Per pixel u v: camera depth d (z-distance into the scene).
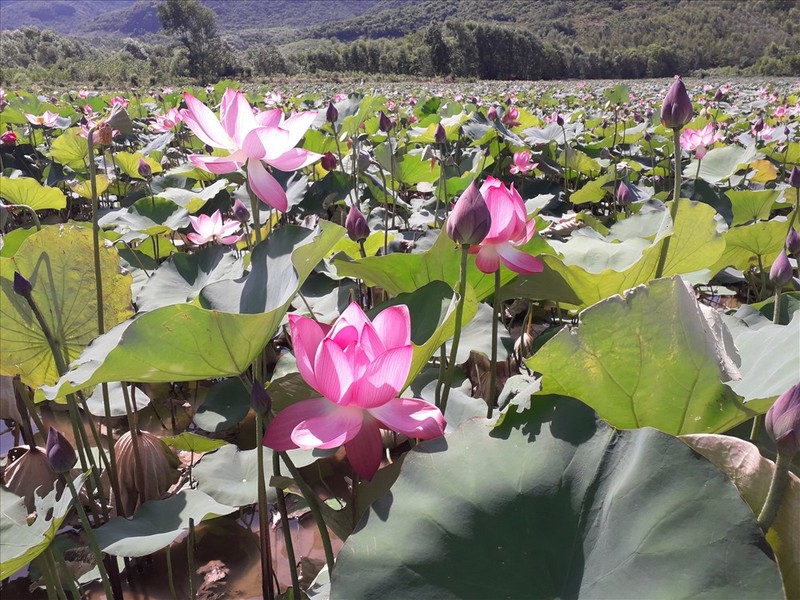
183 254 3.21
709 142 5.23
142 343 1.48
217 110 13.20
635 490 1.26
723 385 1.55
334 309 3.30
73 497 1.72
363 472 1.39
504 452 1.42
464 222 1.72
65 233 2.41
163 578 2.50
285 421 1.44
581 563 1.23
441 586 1.24
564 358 1.55
